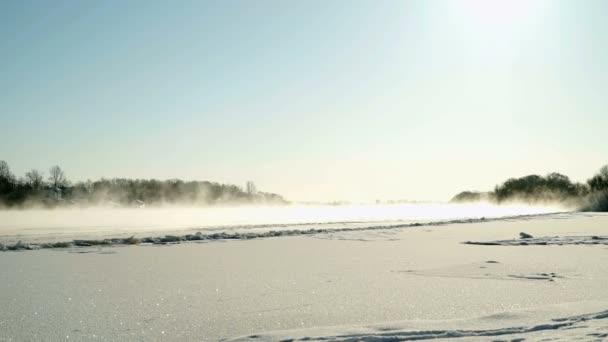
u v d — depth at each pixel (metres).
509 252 10.66
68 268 8.65
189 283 6.77
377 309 4.98
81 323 4.52
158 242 15.59
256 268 8.44
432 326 4.10
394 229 21.69
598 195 60.81
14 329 4.33
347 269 8.15
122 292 6.08
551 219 30.50
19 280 7.18
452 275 7.24
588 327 3.85
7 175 82.81
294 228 26.44
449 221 29.48
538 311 4.54
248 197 121.06
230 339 3.88
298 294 5.85
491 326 4.04
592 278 6.78
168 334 4.14
